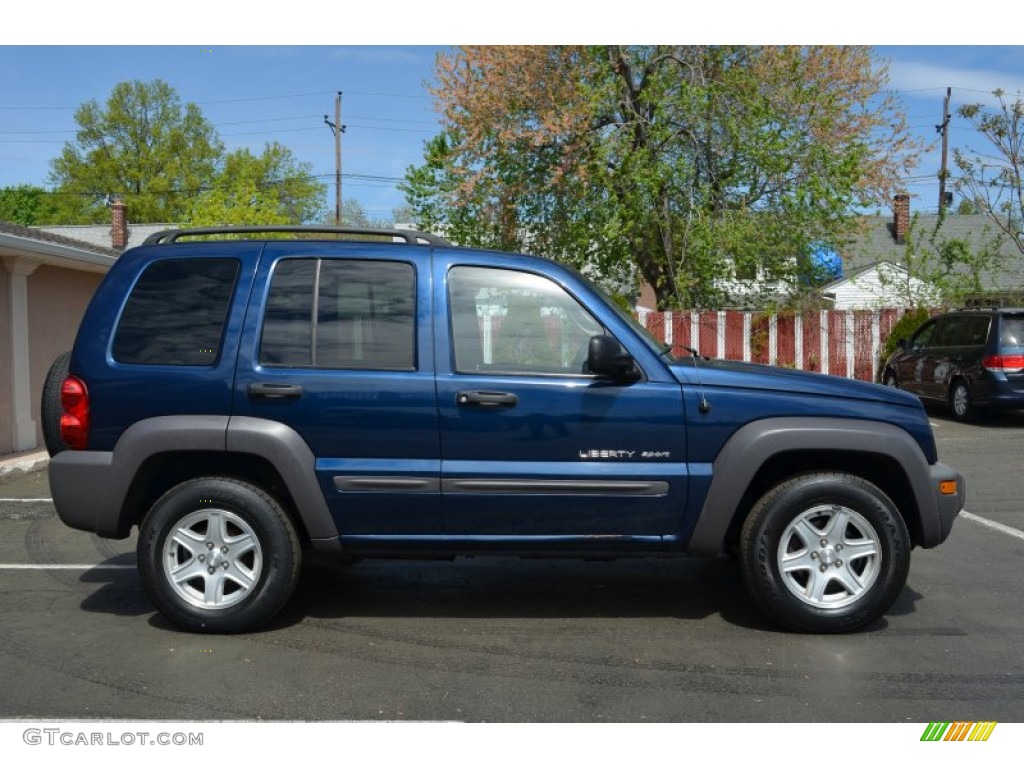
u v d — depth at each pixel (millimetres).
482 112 18172
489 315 4832
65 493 4758
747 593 5617
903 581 4766
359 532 4797
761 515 4773
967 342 14844
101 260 12516
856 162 17141
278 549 4773
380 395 4691
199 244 4984
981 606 5371
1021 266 30000
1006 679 4266
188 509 4762
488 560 6410
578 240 17984
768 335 19109
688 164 17625
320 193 57500
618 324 4844
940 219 21484
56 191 57844
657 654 4574
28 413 11891
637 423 4715
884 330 19266
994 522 7680
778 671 4352
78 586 5770
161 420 4727
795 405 4770
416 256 4895
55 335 12820
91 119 57719
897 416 4859
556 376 4754
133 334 4855
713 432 4734
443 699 4039
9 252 11000
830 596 4828
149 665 4414
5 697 4059
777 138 17312
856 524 4766
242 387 4719
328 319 4828
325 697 4055
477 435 4699
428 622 5070
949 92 38312
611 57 17859
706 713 3904
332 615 5191
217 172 58281
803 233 17562
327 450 4723
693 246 17375
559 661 4484
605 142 17406
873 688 4156
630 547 4812
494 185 18594
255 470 4965
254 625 4812
